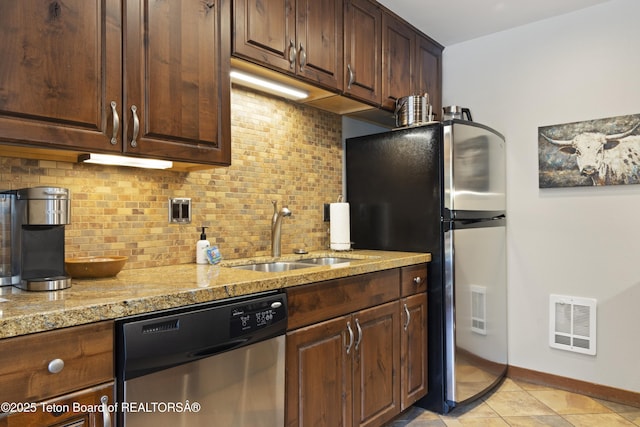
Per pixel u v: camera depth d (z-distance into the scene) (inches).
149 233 69.1
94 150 49.2
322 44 80.5
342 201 108.0
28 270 47.4
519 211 107.6
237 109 83.0
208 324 47.3
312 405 61.7
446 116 105.3
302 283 60.1
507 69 109.7
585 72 98.8
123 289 47.1
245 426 51.8
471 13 100.5
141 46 53.5
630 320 93.1
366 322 72.9
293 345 58.8
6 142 43.2
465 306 89.9
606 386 95.7
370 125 118.6
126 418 40.4
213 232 78.8
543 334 103.9
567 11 100.4
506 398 96.2
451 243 87.3
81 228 60.9
